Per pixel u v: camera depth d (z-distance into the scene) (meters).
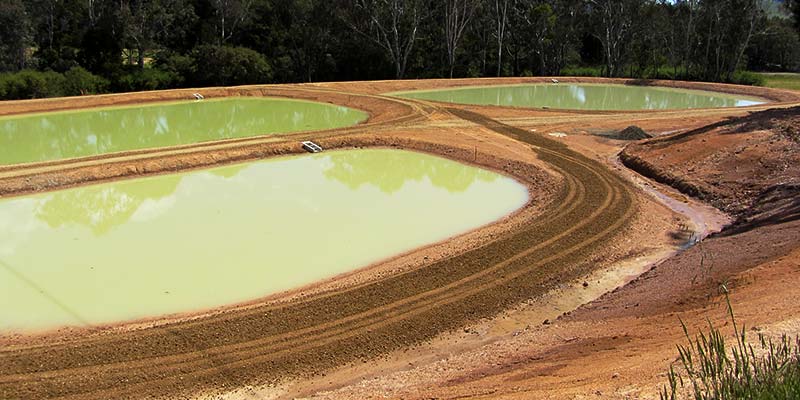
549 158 25.92
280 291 13.55
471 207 19.77
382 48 62.97
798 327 7.61
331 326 11.89
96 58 53.69
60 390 9.70
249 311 12.35
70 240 16.31
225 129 33.62
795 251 12.14
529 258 15.34
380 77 64.44
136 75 52.38
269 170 23.75
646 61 69.88
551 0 67.81
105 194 20.48
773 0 63.53
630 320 10.95
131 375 10.14
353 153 26.92
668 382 6.57
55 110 38.34
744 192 19.89
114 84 51.44
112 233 16.84
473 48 67.56
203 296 13.24
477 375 9.31
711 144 24.17
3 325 11.90
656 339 9.02
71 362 10.45
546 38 66.88
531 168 23.86
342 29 63.19
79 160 23.05
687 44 62.91
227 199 20.00
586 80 61.19
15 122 35.06
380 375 10.37
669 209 19.75
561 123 34.53
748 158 21.80
